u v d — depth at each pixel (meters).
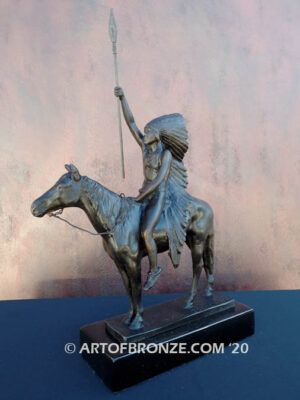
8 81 2.09
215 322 1.52
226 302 1.61
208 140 2.22
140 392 1.31
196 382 1.35
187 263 2.31
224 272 2.34
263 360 1.46
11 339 1.65
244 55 2.17
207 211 1.60
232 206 2.29
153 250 1.40
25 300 2.03
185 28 2.13
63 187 1.30
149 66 2.15
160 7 2.11
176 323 1.46
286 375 1.37
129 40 2.12
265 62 2.19
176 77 2.17
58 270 2.27
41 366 1.46
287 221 2.32
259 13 2.15
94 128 2.16
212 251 1.68
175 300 1.64
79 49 2.11
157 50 2.14
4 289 2.26
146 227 1.37
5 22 2.05
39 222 2.21
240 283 2.36
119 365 1.30
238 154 2.25
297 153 2.27
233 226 2.30
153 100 2.17
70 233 2.23
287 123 2.24
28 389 1.33
